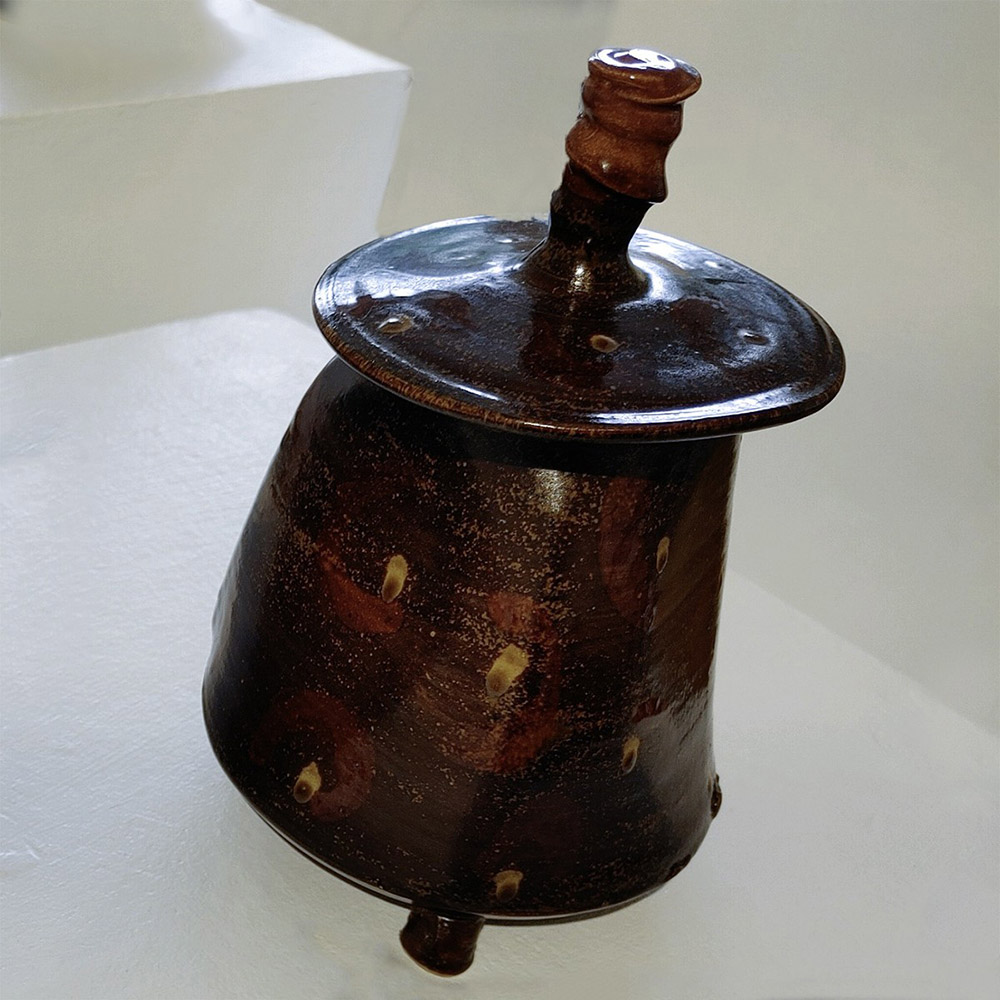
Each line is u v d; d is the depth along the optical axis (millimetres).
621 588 734
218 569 1018
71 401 1133
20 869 817
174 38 1674
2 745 875
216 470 1100
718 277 791
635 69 718
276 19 1850
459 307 728
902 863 917
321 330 722
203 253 1699
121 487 1065
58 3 1566
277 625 770
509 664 729
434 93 1917
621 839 769
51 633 947
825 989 834
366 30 1910
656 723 763
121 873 825
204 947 800
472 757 738
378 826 756
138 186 1566
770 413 697
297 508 765
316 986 792
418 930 805
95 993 772
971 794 971
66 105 1441
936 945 872
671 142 730
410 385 687
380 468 737
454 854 753
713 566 772
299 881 840
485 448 718
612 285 746
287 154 1716
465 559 726
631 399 689
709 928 858
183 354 1227
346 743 754
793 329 760
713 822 919
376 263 768
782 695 1020
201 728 910
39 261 1524
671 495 738
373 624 741
